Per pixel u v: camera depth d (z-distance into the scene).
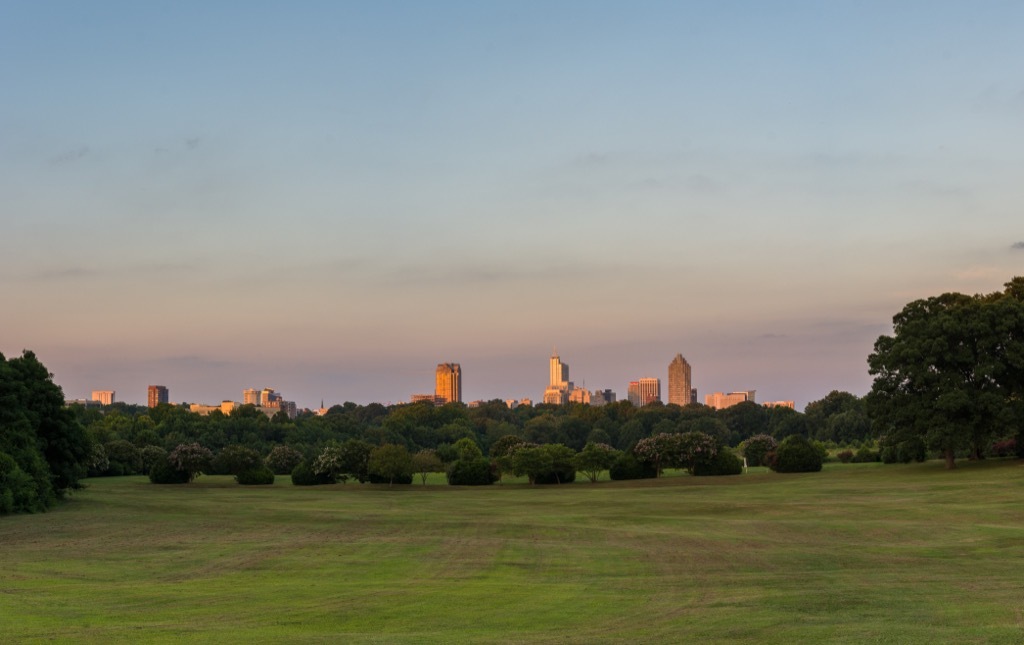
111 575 26.44
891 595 20.64
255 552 32.47
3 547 34.75
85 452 66.00
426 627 17.80
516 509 54.09
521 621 18.39
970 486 56.12
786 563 27.72
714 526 40.66
